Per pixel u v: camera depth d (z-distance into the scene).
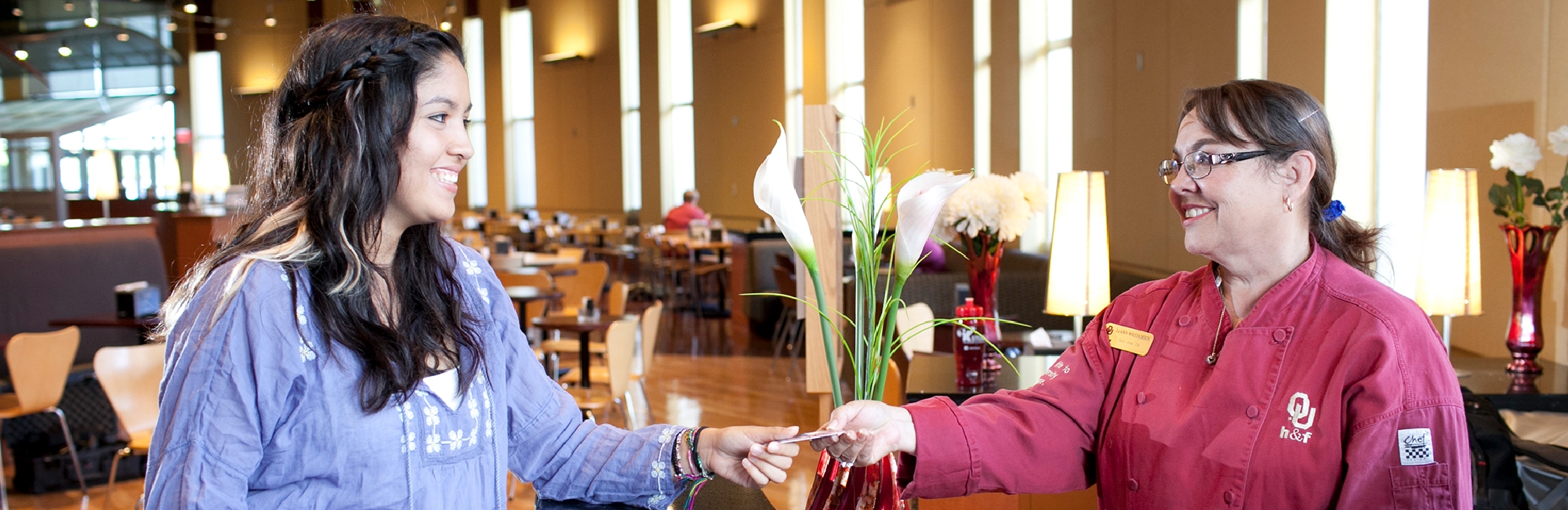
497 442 1.27
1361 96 4.66
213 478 1.02
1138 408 1.42
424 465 1.16
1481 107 3.68
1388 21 4.58
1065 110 7.87
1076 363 1.57
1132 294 1.56
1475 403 2.36
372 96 1.11
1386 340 1.24
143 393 3.99
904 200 1.32
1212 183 1.35
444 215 1.19
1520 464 2.28
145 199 15.91
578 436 1.42
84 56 20.45
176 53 19.20
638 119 15.40
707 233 11.21
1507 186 2.76
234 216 1.19
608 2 15.61
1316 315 1.31
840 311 2.27
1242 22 5.29
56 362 4.36
